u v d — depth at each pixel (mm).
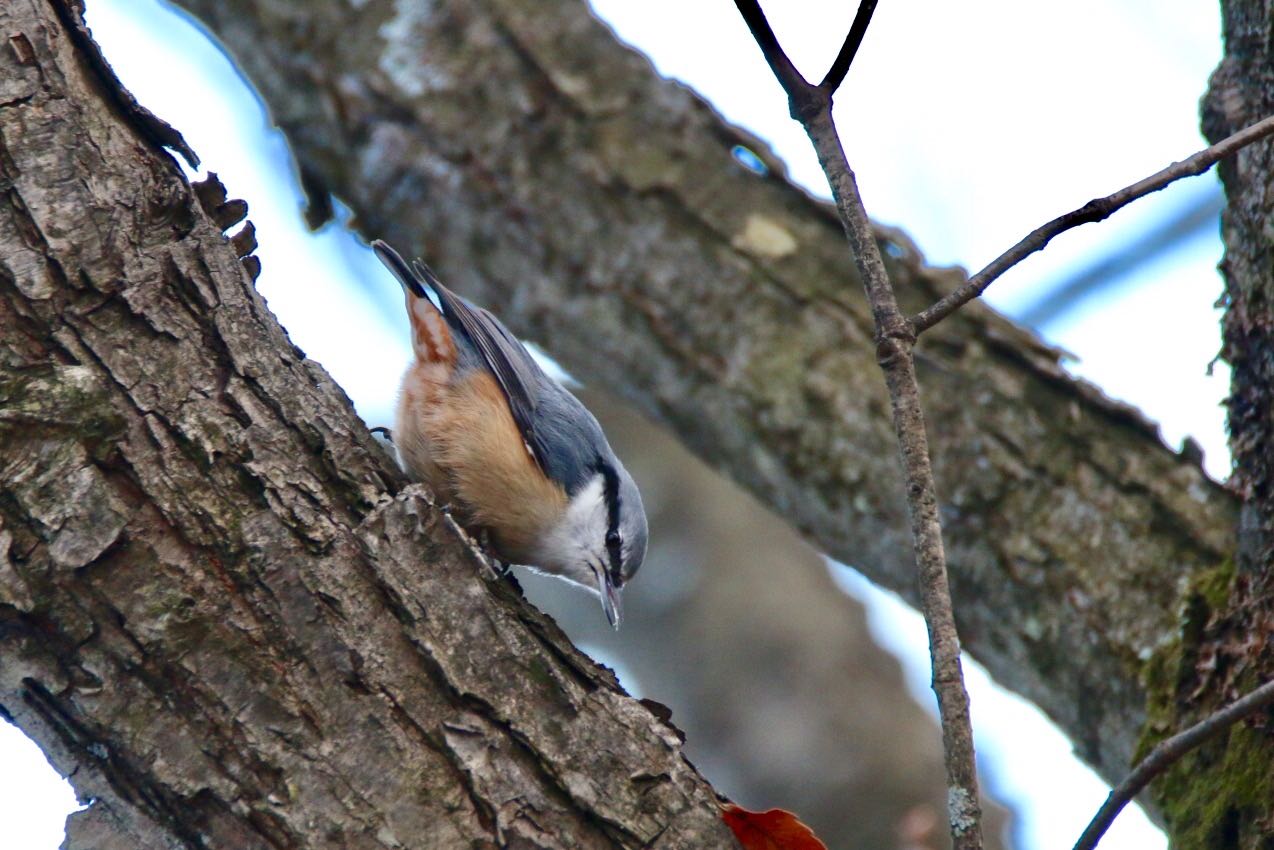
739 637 13109
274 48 9219
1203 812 5984
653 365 8805
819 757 12406
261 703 4902
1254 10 6527
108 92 5371
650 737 5449
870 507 8250
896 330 5172
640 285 8781
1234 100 6664
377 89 9055
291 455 5250
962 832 4742
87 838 4969
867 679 13039
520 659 5332
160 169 5348
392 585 5184
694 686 12930
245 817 4859
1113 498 7730
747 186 8984
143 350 5098
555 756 5234
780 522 13945
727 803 5492
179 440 5047
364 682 5035
